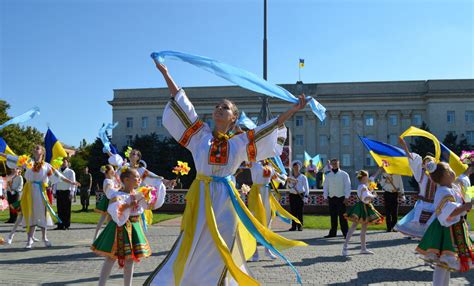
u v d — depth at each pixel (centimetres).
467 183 729
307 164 3600
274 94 476
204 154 447
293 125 7125
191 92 7238
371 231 1435
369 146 1048
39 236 1256
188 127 457
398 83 6994
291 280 701
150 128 7381
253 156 452
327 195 1292
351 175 6938
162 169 6412
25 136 5166
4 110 5044
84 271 764
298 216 1459
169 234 1310
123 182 622
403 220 878
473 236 1202
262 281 693
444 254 554
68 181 1101
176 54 465
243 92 7100
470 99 6706
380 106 6981
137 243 594
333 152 7012
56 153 1205
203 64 467
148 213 1018
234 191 448
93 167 6097
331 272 764
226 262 405
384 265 831
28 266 805
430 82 6812
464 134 6688
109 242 583
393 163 1026
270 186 999
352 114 7031
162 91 7400
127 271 590
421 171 877
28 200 1034
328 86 7094
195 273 422
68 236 1257
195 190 446
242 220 441
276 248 441
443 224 554
